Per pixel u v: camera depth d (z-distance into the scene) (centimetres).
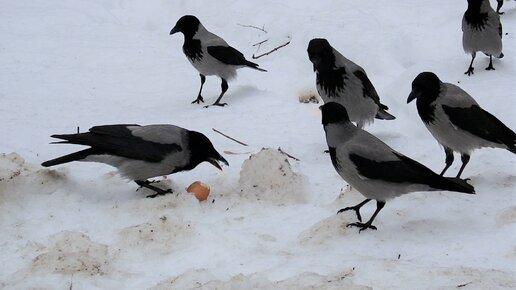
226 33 1444
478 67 1189
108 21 1477
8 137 930
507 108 1025
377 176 657
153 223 662
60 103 1087
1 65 1221
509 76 1148
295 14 1434
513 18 1397
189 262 620
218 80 1236
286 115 1062
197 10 1544
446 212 709
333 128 682
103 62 1269
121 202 746
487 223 684
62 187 757
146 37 1397
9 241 657
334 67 930
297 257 621
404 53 1275
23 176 755
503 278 562
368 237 659
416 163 658
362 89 937
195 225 669
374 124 1062
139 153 745
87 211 725
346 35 1301
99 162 764
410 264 593
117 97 1138
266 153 773
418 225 680
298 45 1323
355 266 590
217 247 641
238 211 726
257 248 642
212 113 1070
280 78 1256
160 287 565
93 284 577
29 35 1353
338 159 680
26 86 1144
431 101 795
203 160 776
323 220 681
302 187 768
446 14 1384
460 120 782
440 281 559
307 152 920
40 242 656
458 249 632
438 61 1213
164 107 1103
